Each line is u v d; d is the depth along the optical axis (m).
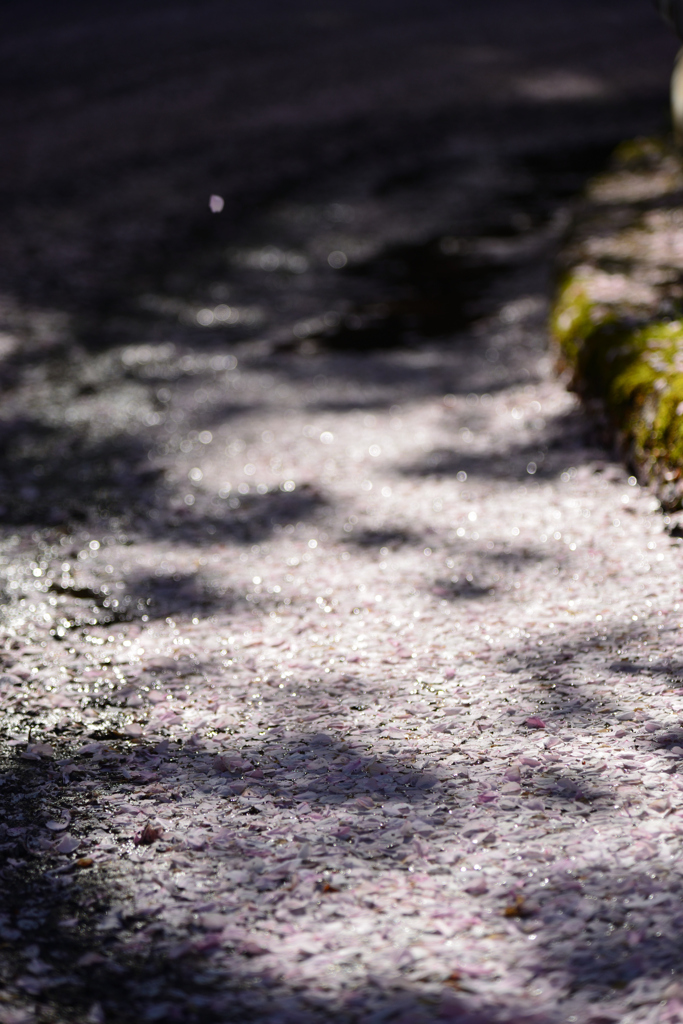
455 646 3.10
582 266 5.96
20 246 8.66
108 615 3.46
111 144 12.04
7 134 12.48
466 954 1.96
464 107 13.73
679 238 6.45
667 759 2.45
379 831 2.31
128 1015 1.87
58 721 2.86
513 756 2.54
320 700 2.88
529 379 5.41
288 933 2.04
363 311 7.06
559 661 2.95
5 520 4.25
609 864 2.13
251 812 2.42
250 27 19.16
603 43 17.88
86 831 2.39
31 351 6.36
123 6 21.12
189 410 5.44
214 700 2.92
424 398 5.38
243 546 3.93
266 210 9.82
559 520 3.84
